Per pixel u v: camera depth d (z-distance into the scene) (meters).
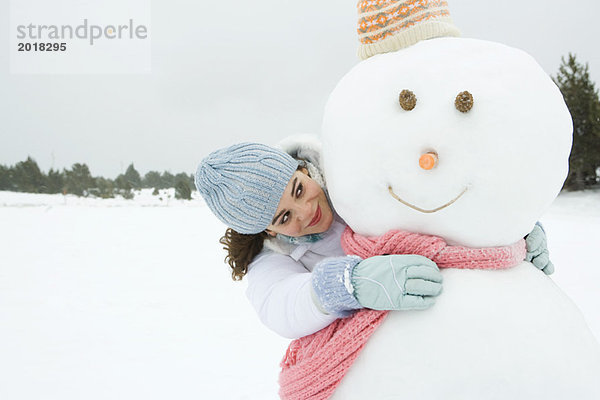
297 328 1.50
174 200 29.88
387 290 1.25
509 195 1.23
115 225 15.29
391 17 1.43
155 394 3.70
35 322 5.67
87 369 4.26
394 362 1.28
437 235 1.33
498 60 1.29
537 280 1.37
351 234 1.53
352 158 1.35
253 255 1.84
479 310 1.25
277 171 1.61
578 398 1.21
